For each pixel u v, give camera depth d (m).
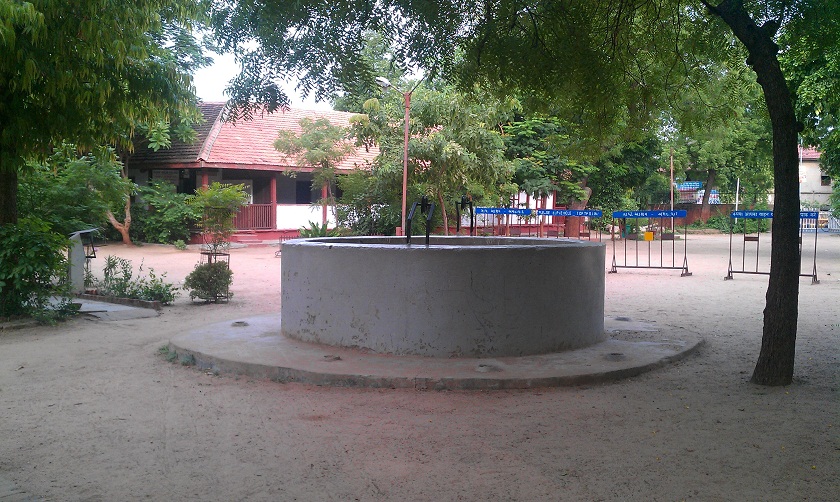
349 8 7.57
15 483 4.36
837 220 50.69
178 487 4.30
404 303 7.32
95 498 4.14
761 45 6.72
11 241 10.12
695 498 4.12
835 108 15.81
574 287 7.89
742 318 11.33
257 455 4.85
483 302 7.30
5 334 9.46
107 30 9.86
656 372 7.28
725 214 51.62
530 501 4.09
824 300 13.60
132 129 12.23
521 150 29.92
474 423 5.53
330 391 6.45
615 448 4.96
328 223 30.36
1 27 8.42
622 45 9.20
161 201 27.92
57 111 10.44
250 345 7.86
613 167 33.94
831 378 7.07
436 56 8.11
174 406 6.02
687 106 10.02
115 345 8.73
